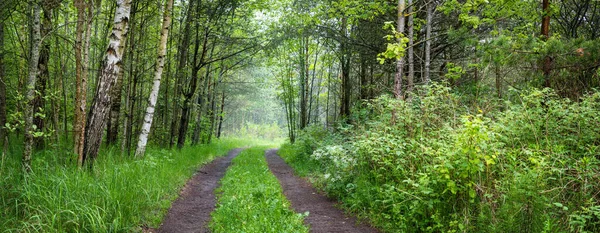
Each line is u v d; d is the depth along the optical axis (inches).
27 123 246.2
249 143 1537.9
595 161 193.3
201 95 847.1
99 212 207.5
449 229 203.8
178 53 608.4
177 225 246.5
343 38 546.3
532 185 174.9
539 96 250.4
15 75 478.0
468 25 431.8
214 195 352.2
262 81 1089.4
